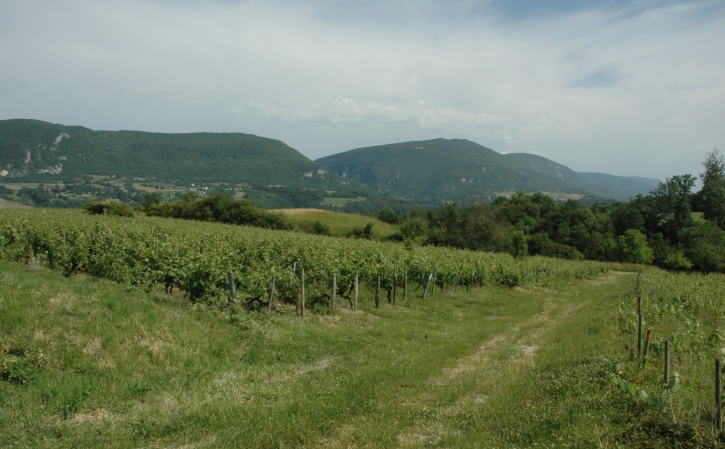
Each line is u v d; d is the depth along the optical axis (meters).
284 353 9.63
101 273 14.61
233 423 6.01
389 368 8.98
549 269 34.84
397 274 18.48
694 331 10.21
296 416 6.32
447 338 12.41
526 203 85.19
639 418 5.97
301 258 17.44
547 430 5.90
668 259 54.47
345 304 16.00
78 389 6.43
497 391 7.62
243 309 11.71
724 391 6.66
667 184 73.50
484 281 26.89
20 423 5.53
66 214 34.78
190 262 12.26
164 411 6.28
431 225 83.75
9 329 7.55
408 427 6.26
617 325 12.70
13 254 15.24
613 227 76.12
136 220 35.09
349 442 5.71
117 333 8.53
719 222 68.62
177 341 8.91
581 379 7.81
